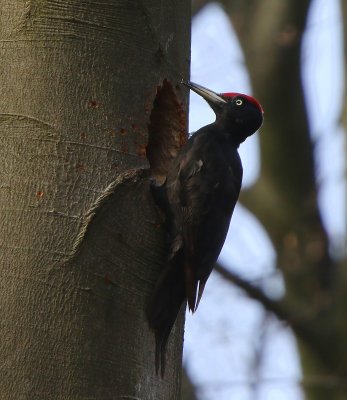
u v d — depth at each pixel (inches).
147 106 408.8
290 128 855.1
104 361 369.4
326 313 759.1
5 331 361.1
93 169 385.7
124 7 404.8
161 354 392.5
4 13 396.2
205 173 442.6
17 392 355.6
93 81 394.6
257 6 878.4
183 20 438.0
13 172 378.9
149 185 401.4
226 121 494.6
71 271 370.3
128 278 386.0
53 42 392.8
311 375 756.6
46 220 373.7
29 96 387.2
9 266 367.6
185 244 419.5
